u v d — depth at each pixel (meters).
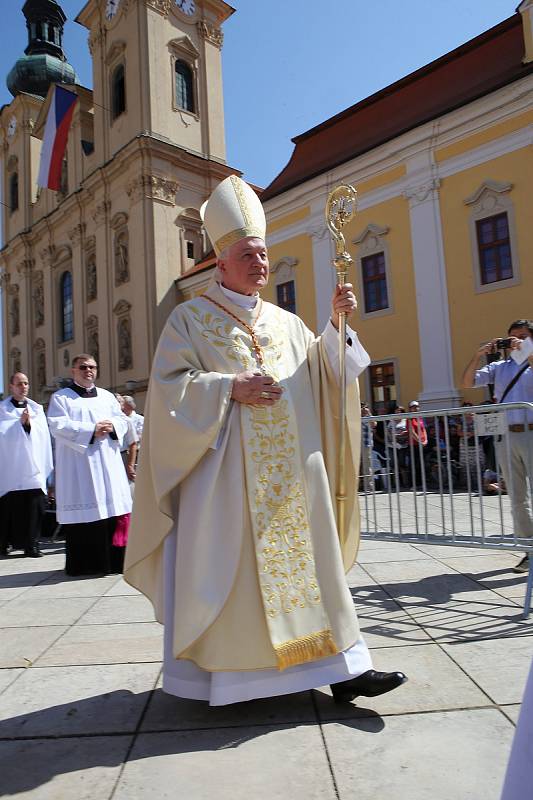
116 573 5.50
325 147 19.58
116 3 25.73
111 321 25.45
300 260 18.06
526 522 4.04
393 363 15.61
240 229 2.73
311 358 2.89
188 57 26.09
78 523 5.38
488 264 13.96
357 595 4.20
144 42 24.39
